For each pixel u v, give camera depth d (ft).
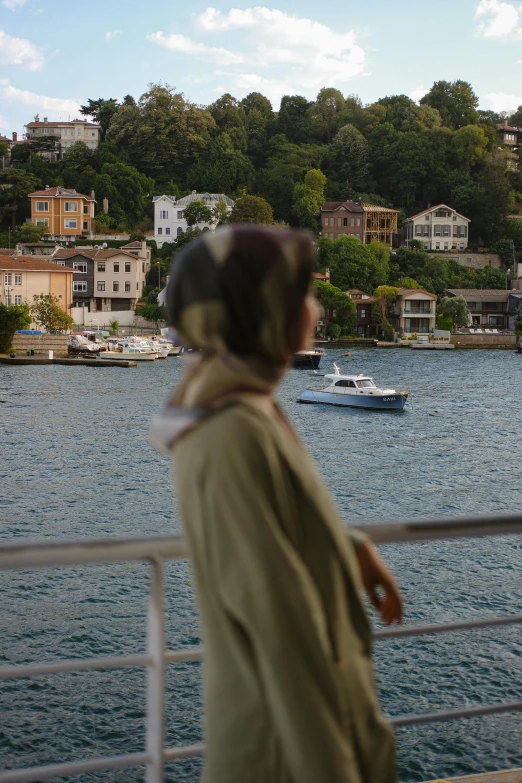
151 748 6.97
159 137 497.46
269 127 579.07
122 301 342.85
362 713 4.62
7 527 71.05
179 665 43.29
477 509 80.59
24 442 112.27
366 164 514.68
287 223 465.06
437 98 606.14
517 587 54.44
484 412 154.20
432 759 35.14
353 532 5.79
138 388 178.60
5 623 48.42
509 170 530.68
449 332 344.28
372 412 154.51
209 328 4.49
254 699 4.49
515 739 36.42
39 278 281.33
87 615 49.80
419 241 442.91
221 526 4.27
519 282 405.18
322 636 4.25
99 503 79.71
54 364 235.40
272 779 4.49
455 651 44.55
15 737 36.65
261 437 4.36
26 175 441.27
